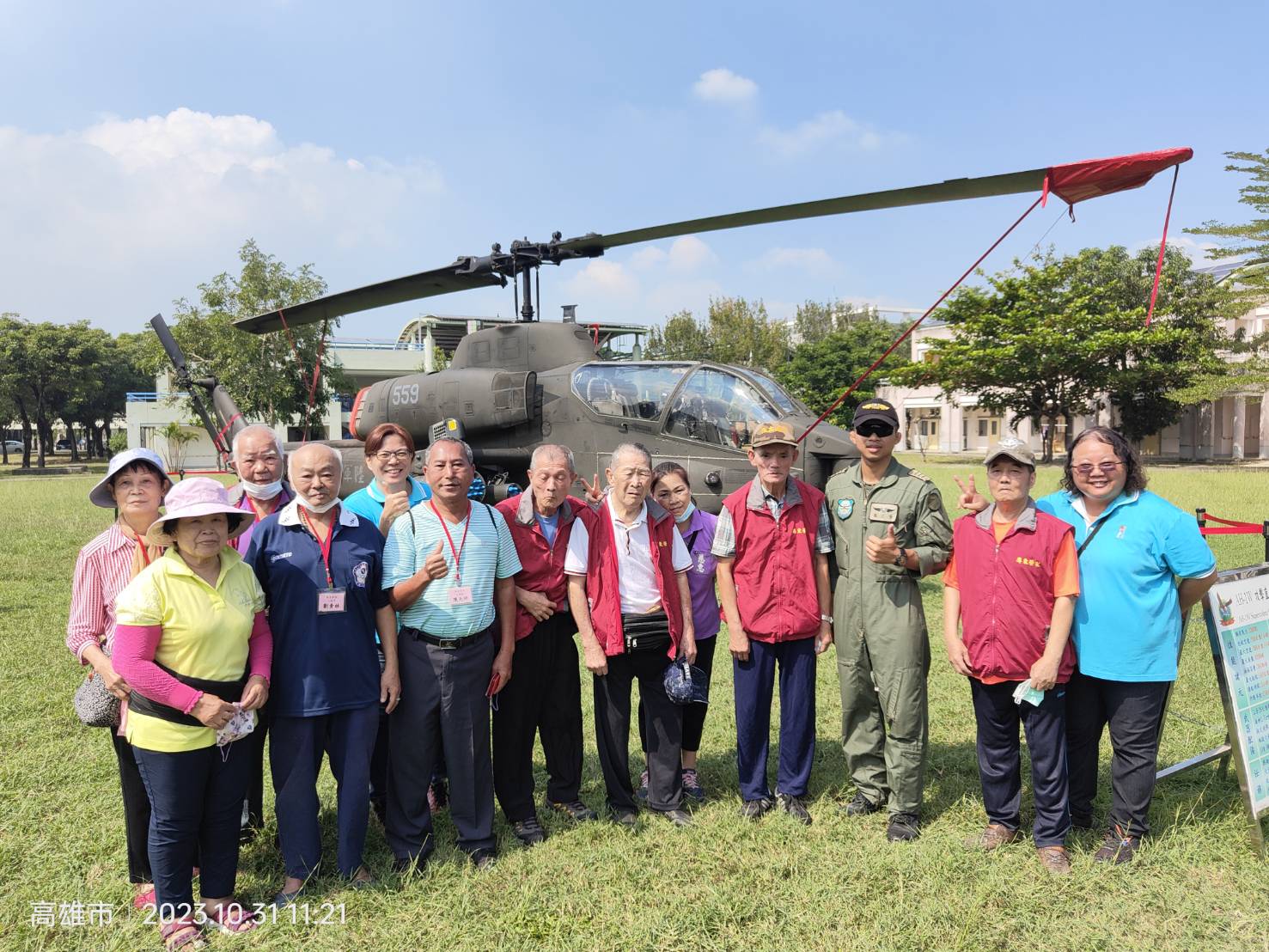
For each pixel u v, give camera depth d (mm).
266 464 3465
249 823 3477
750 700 3684
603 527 3598
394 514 3459
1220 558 9188
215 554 2713
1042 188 4047
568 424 7680
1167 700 3297
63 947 2732
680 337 43562
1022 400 33312
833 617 3799
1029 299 32094
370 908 2959
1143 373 30453
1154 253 34656
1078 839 3395
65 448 77562
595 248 7059
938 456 40562
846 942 2709
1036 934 2752
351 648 3066
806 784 3705
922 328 43125
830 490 3734
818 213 5141
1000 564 3234
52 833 3461
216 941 2781
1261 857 3176
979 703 3367
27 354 41312
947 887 3023
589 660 3484
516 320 8500
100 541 2926
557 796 3740
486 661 3318
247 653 2828
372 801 3748
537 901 2975
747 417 6711
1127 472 3258
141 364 29172
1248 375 23797
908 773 3438
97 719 2822
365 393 9547
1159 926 2797
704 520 4098
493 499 8062
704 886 3053
